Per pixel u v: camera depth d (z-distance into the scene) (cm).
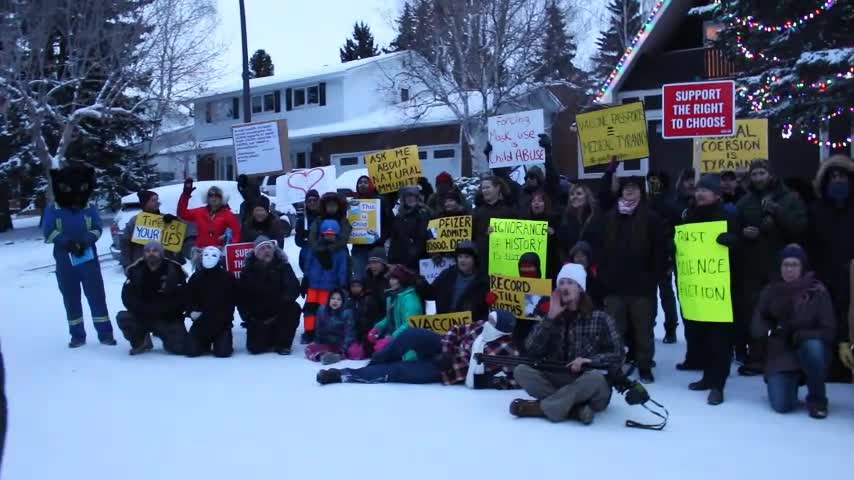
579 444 545
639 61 2127
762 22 1394
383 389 714
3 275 1717
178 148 3675
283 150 1120
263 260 881
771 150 1869
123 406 656
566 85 3123
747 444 544
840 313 684
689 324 757
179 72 2736
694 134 856
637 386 580
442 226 861
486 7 2894
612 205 760
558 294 629
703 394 681
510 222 805
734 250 679
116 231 1698
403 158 1056
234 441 559
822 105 1408
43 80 2409
